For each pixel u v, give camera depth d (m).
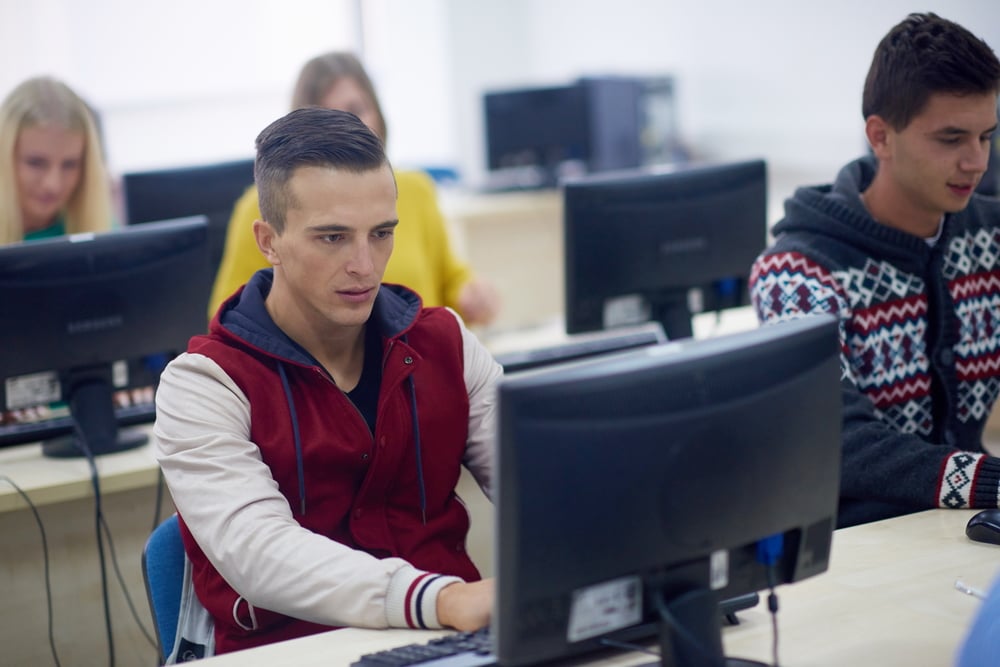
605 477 1.09
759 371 1.17
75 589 2.38
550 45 7.14
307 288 1.51
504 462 1.05
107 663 2.43
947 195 1.81
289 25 6.77
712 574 1.19
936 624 1.33
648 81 5.59
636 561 1.13
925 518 1.67
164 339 2.44
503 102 5.53
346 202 1.47
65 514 2.35
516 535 1.06
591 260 2.64
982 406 1.98
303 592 1.39
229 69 6.65
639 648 1.23
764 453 1.18
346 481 1.61
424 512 1.68
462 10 7.17
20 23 6.16
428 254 3.10
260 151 1.54
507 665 1.11
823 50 4.95
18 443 2.42
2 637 2.33
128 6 6.38
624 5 6.35
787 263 1.91
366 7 7.01
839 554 1.56
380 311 1.63
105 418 2.41
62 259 2.28
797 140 5.19
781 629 1.34
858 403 1.81
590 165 5.69
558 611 1.11
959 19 4.20
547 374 1.08
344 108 2.85
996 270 1.96
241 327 1.58
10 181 2.77
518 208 5.06
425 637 1.35
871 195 1.94
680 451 1.12
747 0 5.38
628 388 1.09
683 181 2.70
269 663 1.30
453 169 6.65
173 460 1.50
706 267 2.76
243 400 1.55
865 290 1.89
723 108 5.67
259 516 1.45
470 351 1.74
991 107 1.76
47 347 2.30
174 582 1.62
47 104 2.75
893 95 1.79
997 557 1.52
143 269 2.38
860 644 1.29
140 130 6.53
